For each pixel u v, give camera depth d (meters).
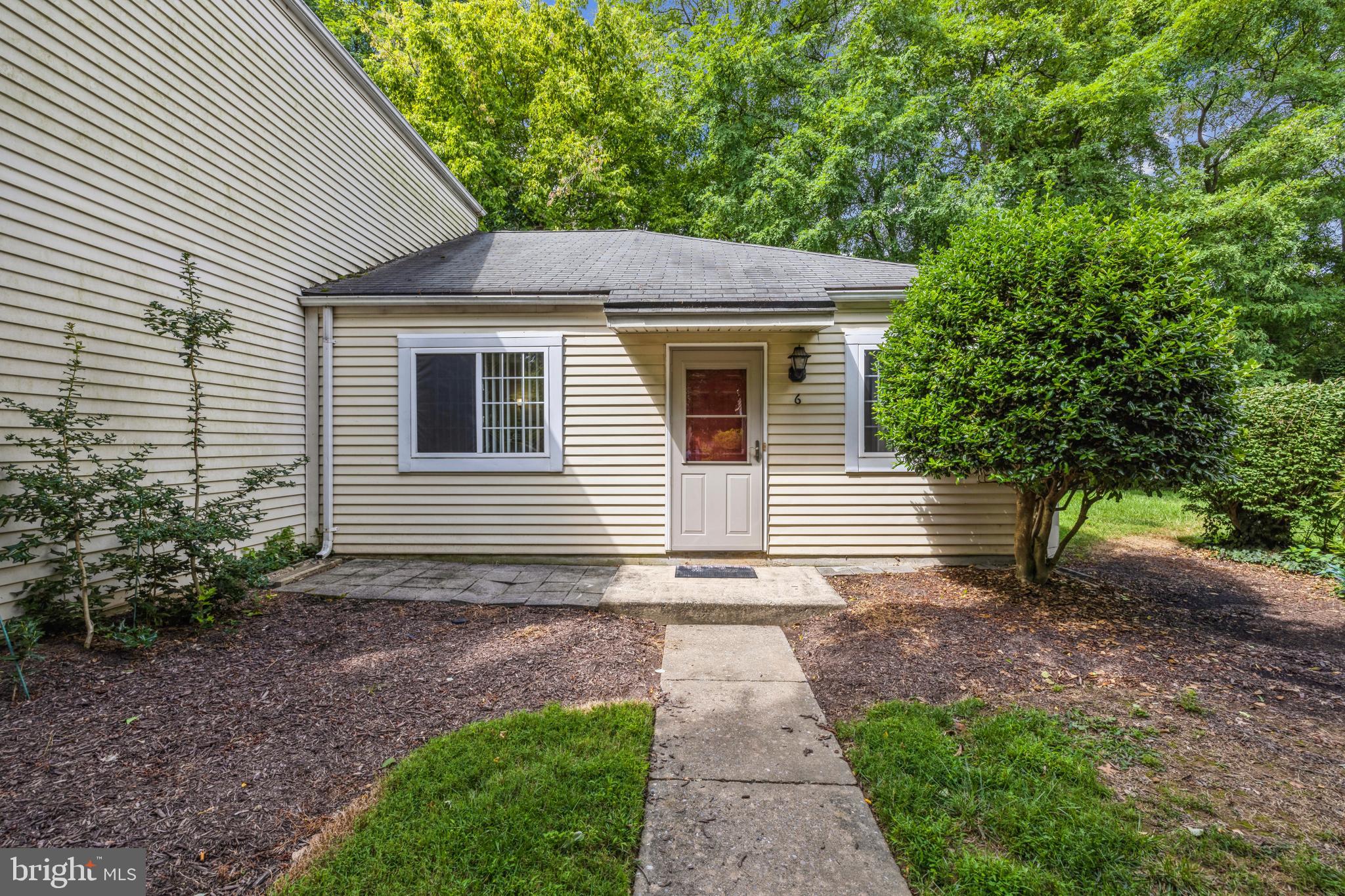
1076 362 3.38
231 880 1.60
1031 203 3.97
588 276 5.86
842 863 1.73
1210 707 2.60
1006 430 3.61
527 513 5.50
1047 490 4.30
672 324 4.84
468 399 5.50
